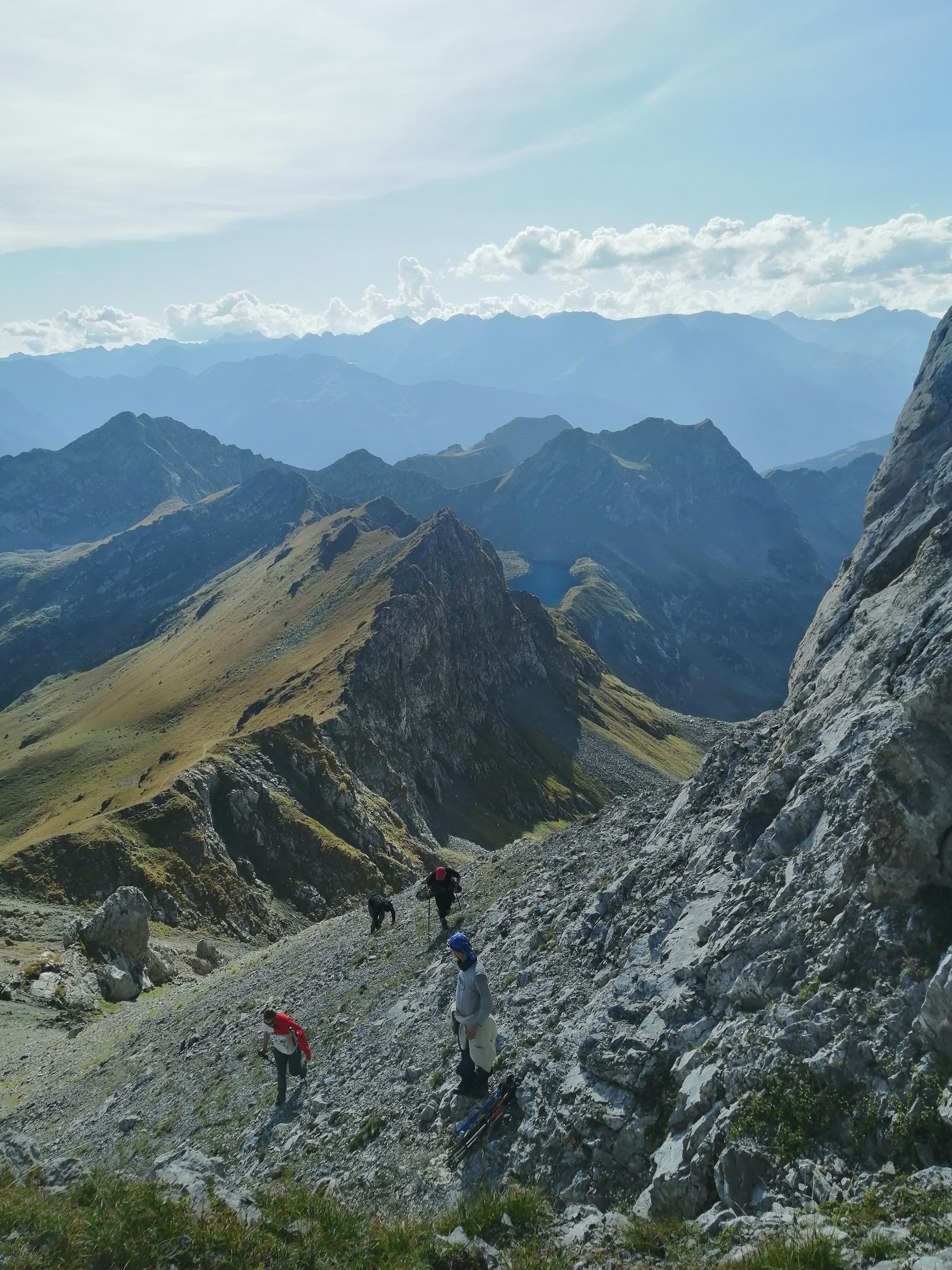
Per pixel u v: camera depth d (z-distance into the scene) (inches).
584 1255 377.4
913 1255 298.0
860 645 880.9
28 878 2970.0
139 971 2096.5
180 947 2573.8
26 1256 354.9
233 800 3732.8
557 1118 518.3
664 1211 422.3
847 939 477.7
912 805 471.8
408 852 4370.1
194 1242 385.4
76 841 3132.4
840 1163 383.2
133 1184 455.5
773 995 495.8
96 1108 1030.4
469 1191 509.4
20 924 2568.9
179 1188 461.1
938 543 864.9
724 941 566.6
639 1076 510.6
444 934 1045.2
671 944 630.5
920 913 454.9
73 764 7372.1
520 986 757.9
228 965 1690.5
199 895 3152.1
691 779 1005.8
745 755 947.3
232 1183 513.0
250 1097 820.0
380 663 6589.6
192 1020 1208.8
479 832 6112.2
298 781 4212.6
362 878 3631.9
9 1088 1302.9
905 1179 351.3
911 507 1182.9
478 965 587.2
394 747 6151.6
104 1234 377.7
